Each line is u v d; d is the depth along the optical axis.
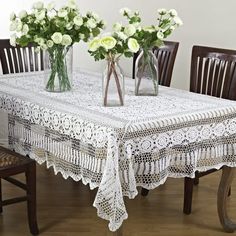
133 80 3.22
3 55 3.54
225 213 2.79
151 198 3.22
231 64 2.98
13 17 2.70
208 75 3.11
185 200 3.00
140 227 2.85
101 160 2.15
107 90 2.49
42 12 2.63
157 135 2.26
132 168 2.17
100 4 4.05
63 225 2.84
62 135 2.38
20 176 3.54
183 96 2.78
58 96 2.72
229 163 2.60
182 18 4.14
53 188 3.35
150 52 2.71
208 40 4.18
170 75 3.39
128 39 2.38
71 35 2.71
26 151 2.69
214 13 4.12
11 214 2.96
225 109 2.51
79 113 2.36
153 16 4.14
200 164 2.48
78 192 3.29
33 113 2.56
